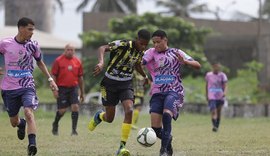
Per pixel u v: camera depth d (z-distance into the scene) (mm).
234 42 85125
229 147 23891
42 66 19516
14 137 27641
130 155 20016
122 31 76875
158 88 19250
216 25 100312
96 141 26078
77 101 30000
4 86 19016
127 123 19234
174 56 19141
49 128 34281
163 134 18672
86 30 90375
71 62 30094
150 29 72062
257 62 72375
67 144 24641
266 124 42438
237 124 42438
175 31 74688
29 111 18578
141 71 20344
